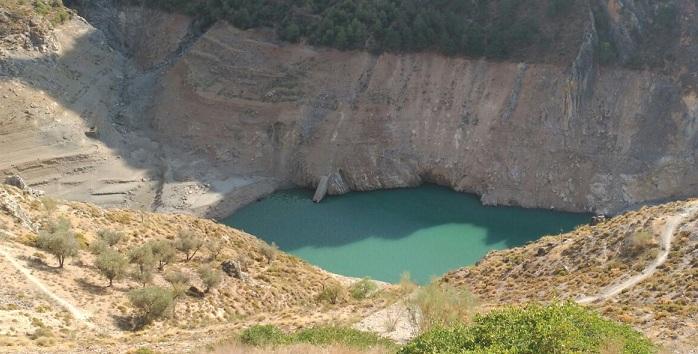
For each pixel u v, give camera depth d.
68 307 43.66
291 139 105.50
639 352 24.45
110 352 33.62
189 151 107.19
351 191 102.38
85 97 110.94
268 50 114.38
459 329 27.08
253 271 60.91
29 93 103.62
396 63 108.69
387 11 110.81
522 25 105.12
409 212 95.62
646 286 42.44
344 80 109.00
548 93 101.12
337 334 35.03
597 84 101.31
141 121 113.75
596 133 98.75
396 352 27.73
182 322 46.19
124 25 136.12
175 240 60.28
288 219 93.75
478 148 101.81
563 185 96.12
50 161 96.56
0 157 94.75
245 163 104.94
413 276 78.31
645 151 96.00
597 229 54.97
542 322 24.33
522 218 93.38
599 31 102.56
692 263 43.44
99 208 66.50
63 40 118.44
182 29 127.12
